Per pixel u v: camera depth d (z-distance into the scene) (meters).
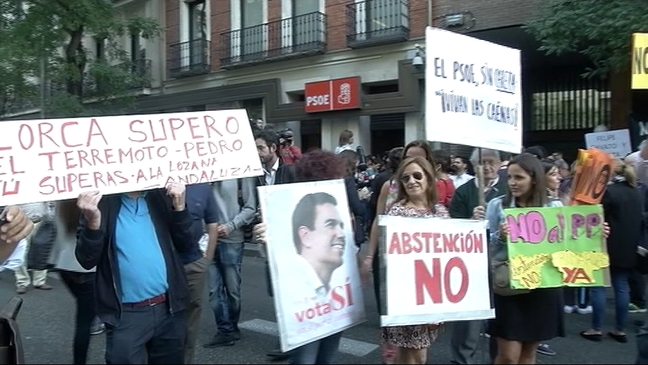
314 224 3.28
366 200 8.21
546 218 3.54
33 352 5.03
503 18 11.84
